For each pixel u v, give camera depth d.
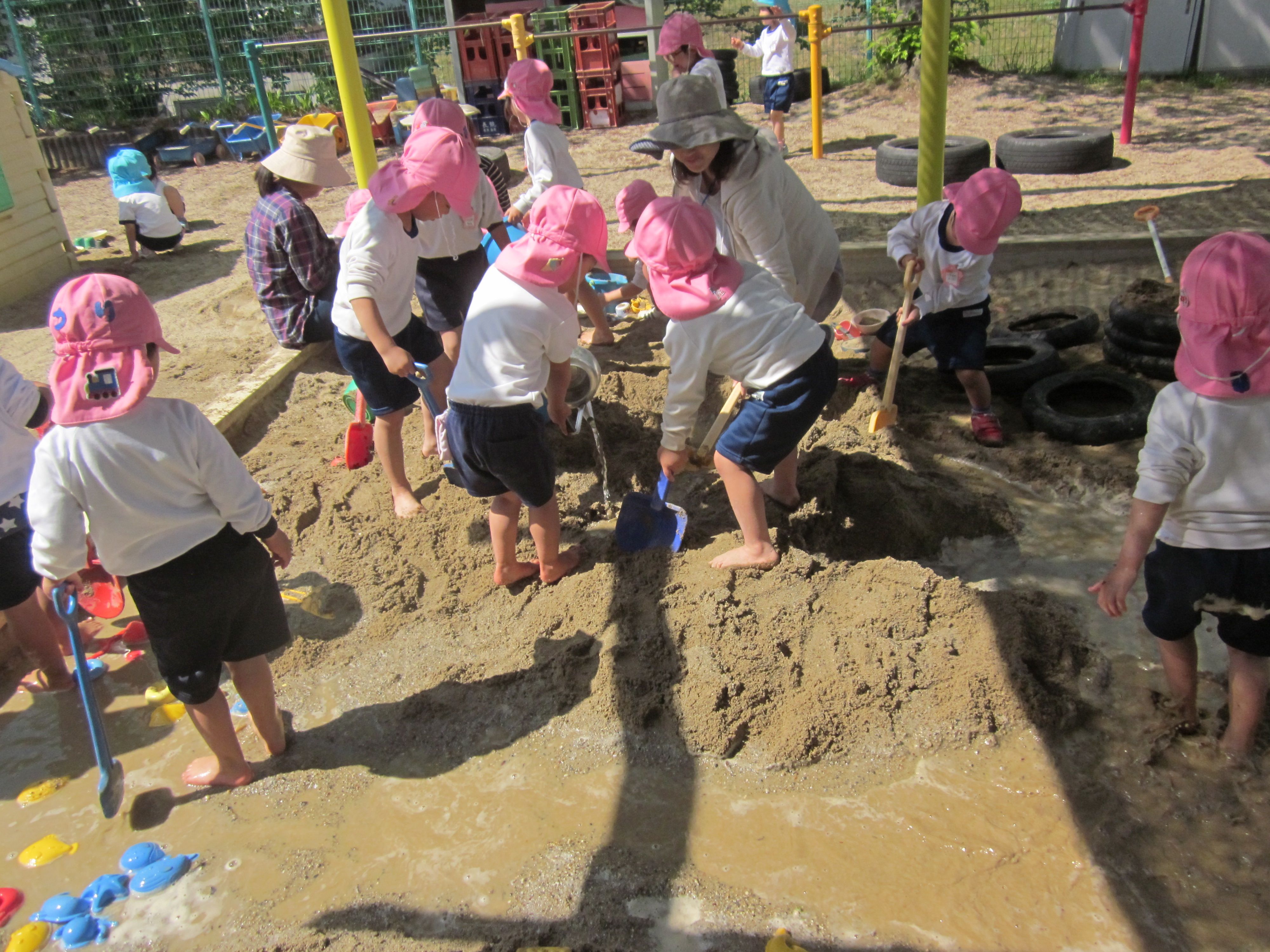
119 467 2.74
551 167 5.82
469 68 13.91
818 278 4.65
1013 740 3.28
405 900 2.89
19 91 8.60
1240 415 2.68
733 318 3.52
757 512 3.80
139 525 2.80
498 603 4.11
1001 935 2.66
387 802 3.25
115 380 2.72
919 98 13.37
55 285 8.82
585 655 3.72
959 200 4.64
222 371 6.44
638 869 2.93
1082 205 8.28
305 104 15.55
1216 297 2.59
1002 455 4.91
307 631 4.07
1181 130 10.85
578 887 2.89
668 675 3.54
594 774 3.28
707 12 19.19
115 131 14.91
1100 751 3.22
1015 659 3.46
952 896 2.77
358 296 4.03
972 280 4.87
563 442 5.01
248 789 3.34
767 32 11.30
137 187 9.31
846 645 3.57
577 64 13.52
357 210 4.50
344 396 5.50
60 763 3.54
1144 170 9.41
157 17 15.27
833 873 2.87
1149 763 3.15
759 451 3.66
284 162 6.17
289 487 4.93
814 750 3.28
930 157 6.18
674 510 4.05
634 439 5.14
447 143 3.87
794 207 4.45
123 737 3.64
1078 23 13.72
